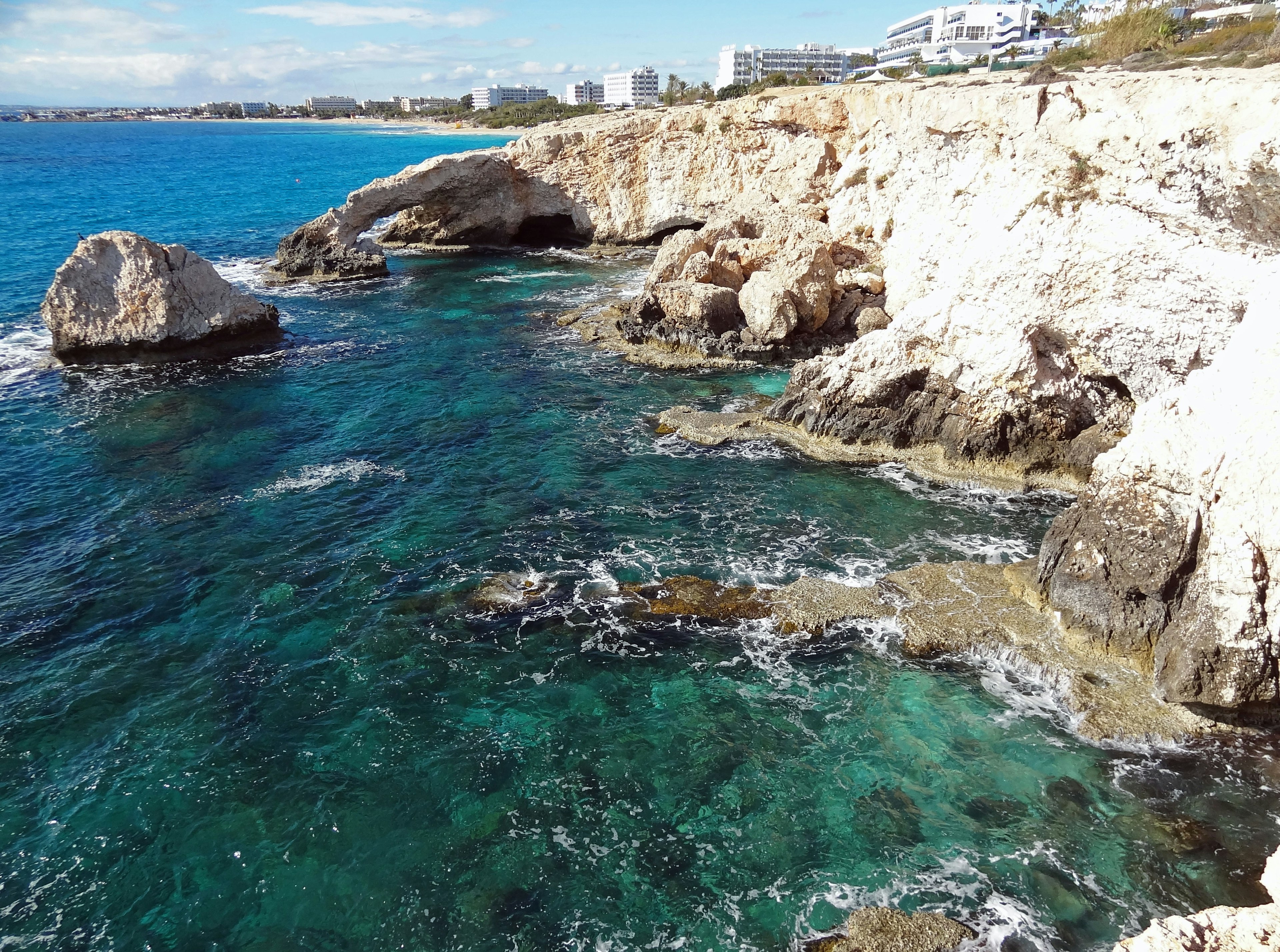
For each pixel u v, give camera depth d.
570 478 25.23
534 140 58.16
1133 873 12.24
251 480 25.05
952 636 17.28
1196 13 56.19
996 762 14.41
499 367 35.50
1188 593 15.41
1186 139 23.03
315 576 20.17
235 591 19.58
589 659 17.27
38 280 47.75
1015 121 29.23
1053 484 23.86
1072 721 15.24
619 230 59.34
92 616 18.56
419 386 33.25
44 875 12.44
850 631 17.80
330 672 16.92
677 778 14.23
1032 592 18.14
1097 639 16.55
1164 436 16.36
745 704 15.98
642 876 12.40
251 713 15.80
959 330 24.50
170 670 16.94
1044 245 22.92
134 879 12.41
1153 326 21.62
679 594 19.19
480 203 60.16
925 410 25.70
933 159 34.62
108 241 34.97
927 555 20.64
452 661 17.25
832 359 27.48
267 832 13.22
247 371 34.88
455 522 22.72
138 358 35.41
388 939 11.53
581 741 15.11
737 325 37.47
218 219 72.94
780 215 42.31
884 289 38.06
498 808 13.66
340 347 38.25
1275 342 15.31
